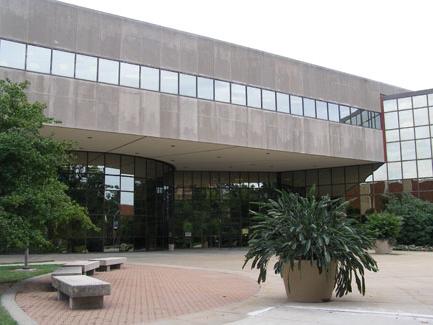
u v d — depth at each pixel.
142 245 34.00
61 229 28.95
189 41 29.94
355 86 39.03
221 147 31.52
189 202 42.62
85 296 9.88
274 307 9.92
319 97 36.06
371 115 40.19
